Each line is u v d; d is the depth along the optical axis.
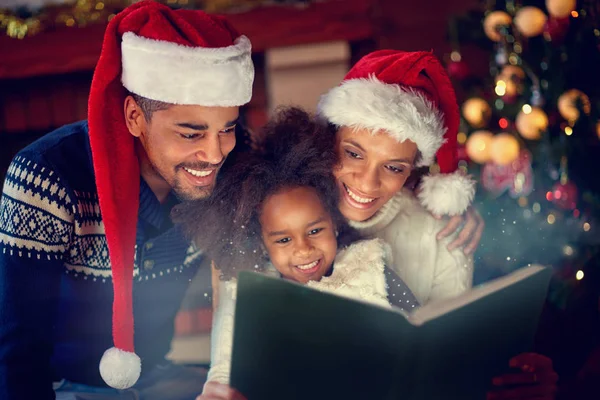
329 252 1.35
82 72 2.80
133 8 1.25
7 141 2.89
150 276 1.40
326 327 0.96
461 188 1.45
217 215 1.38
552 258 1.96
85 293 1.37
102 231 1.33
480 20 2.33
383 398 0.99
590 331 1.83
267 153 1.42
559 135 2.09
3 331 1.21
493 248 1.99
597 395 1.57
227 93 1.20
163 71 1.17
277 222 1.33
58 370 1.42
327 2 2.69
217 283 1.45
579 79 2.09
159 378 1.48
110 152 1.25
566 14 2.00
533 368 1.13
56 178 1.25
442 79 1.42
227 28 1.30
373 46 2.82
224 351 1.32
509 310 1.06
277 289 0.95
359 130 1.34
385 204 1.49
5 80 2.81
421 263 1.48
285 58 2.76
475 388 1.08
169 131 1.23
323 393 1.01
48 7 2.68
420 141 1.34
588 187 2.08
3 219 1.25
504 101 2.20
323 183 1.37
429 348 0.98
